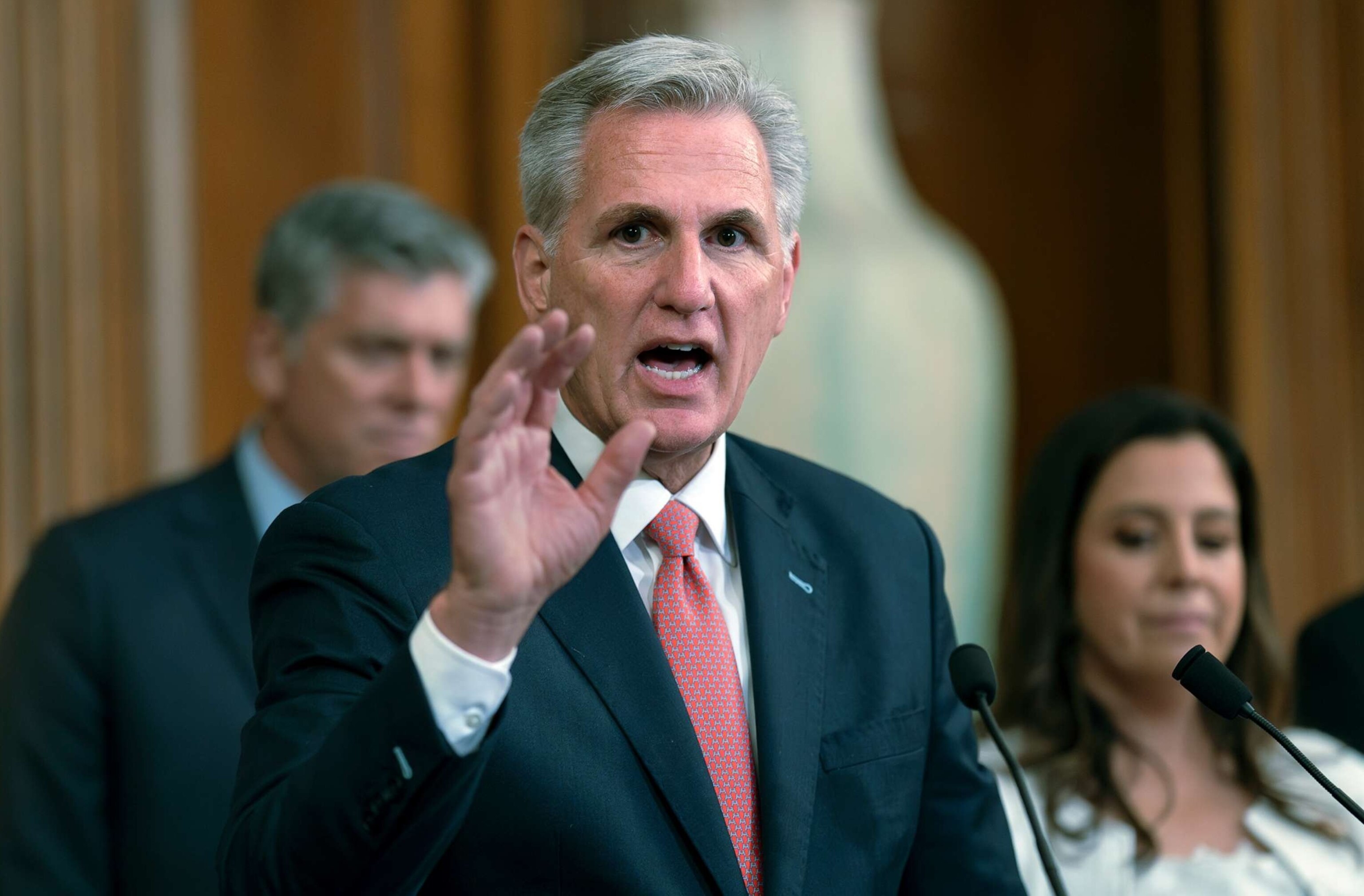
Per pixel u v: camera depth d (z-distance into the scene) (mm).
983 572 17938
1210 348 18234
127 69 13633
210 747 9188
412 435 10578
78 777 9031
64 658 9164
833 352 17484
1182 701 9328
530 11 15773
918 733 6207
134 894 8992
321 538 5570
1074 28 18625
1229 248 18000
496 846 5312
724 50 5953
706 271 5648
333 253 10391
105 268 13398
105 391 13336
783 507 6449
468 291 10875
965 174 18250
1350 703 11055
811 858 5730
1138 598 9211
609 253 5711
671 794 5496
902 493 17656
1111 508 9336
